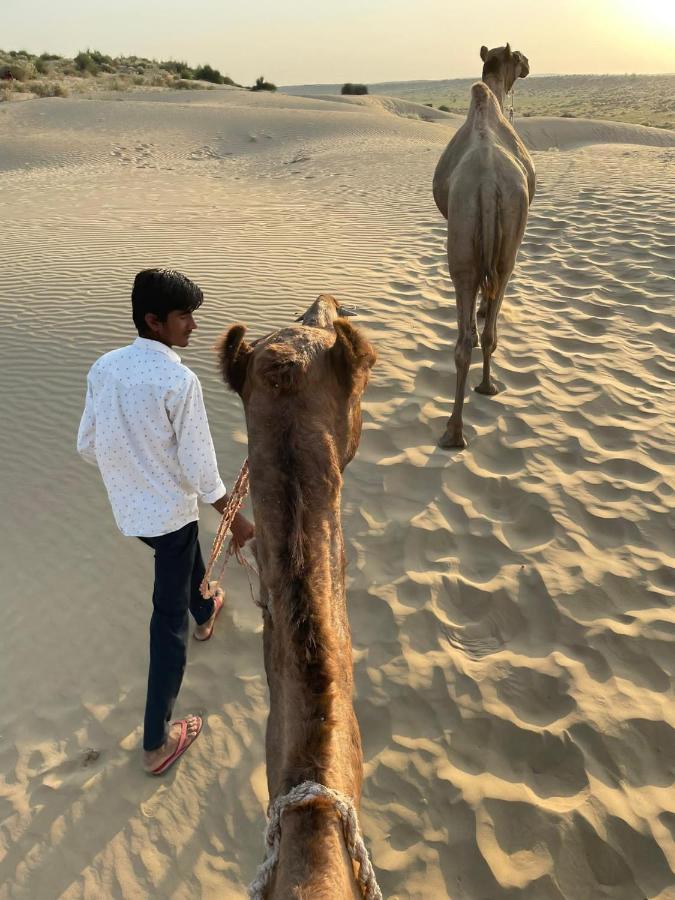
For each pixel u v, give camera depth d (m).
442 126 34.94
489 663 3.95
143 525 3.06
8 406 6.43
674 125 57.16
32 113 33.44
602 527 4.89
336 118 33.31
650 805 3.23
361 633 4.18
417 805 3.28
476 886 2.99
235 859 3.12
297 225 12.80
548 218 11.73
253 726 3.69
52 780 3.49
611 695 3.72
